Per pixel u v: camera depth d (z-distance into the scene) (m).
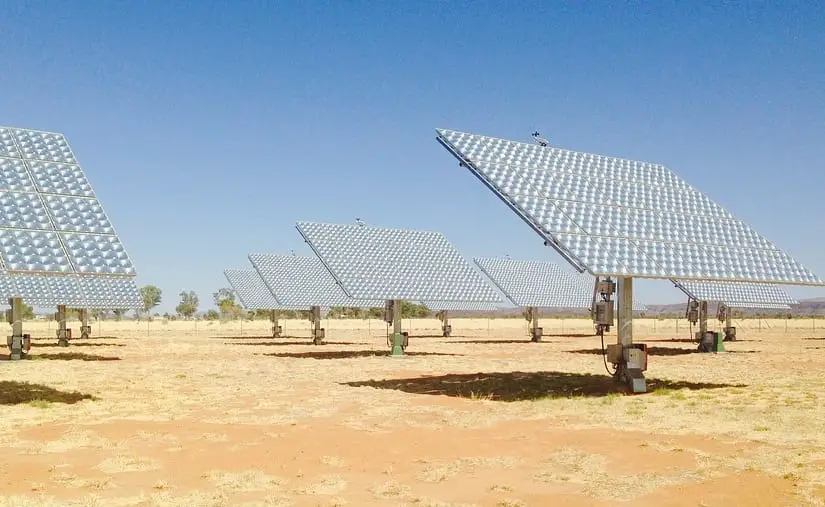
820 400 20.23
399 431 15.46
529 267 63.56
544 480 11.16
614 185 25.97
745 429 15.53
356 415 17.80
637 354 22.70
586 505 9.75
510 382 25.55
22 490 10.35
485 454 13.07
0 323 122.38
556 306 60.38
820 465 11.97
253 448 13.58
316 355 40.44
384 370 30.83
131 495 10.18
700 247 23.66
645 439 14.40
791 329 94.81
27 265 17.66
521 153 25.31
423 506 9.70
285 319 135.75
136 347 48.00
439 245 44.03
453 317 194.25
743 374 28.44
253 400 20.66
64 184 21.80
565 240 20.44
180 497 10.10
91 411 18.23
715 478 11.16
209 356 39.50
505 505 9.74
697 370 30.38
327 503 9.83
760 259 24.45
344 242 40.78
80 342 54.56
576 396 21.33
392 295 38.34
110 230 20.41
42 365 32.88
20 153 22.55
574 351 45.09
